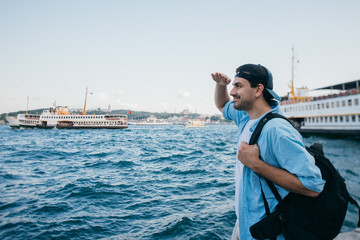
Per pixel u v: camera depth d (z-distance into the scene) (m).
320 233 1.43
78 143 35.25
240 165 1.92
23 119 91.56
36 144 33.50
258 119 1.73
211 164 15.14
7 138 47.62
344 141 36.44
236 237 2.16
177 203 7.48
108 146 30.03
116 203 7.50
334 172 1.51
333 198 1.43
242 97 1.77
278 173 1.44
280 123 1.57
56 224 5.90
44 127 90.75
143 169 13.59
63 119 90.81
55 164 15.58
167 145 31.17
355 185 10.25
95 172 12.72
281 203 1.53
